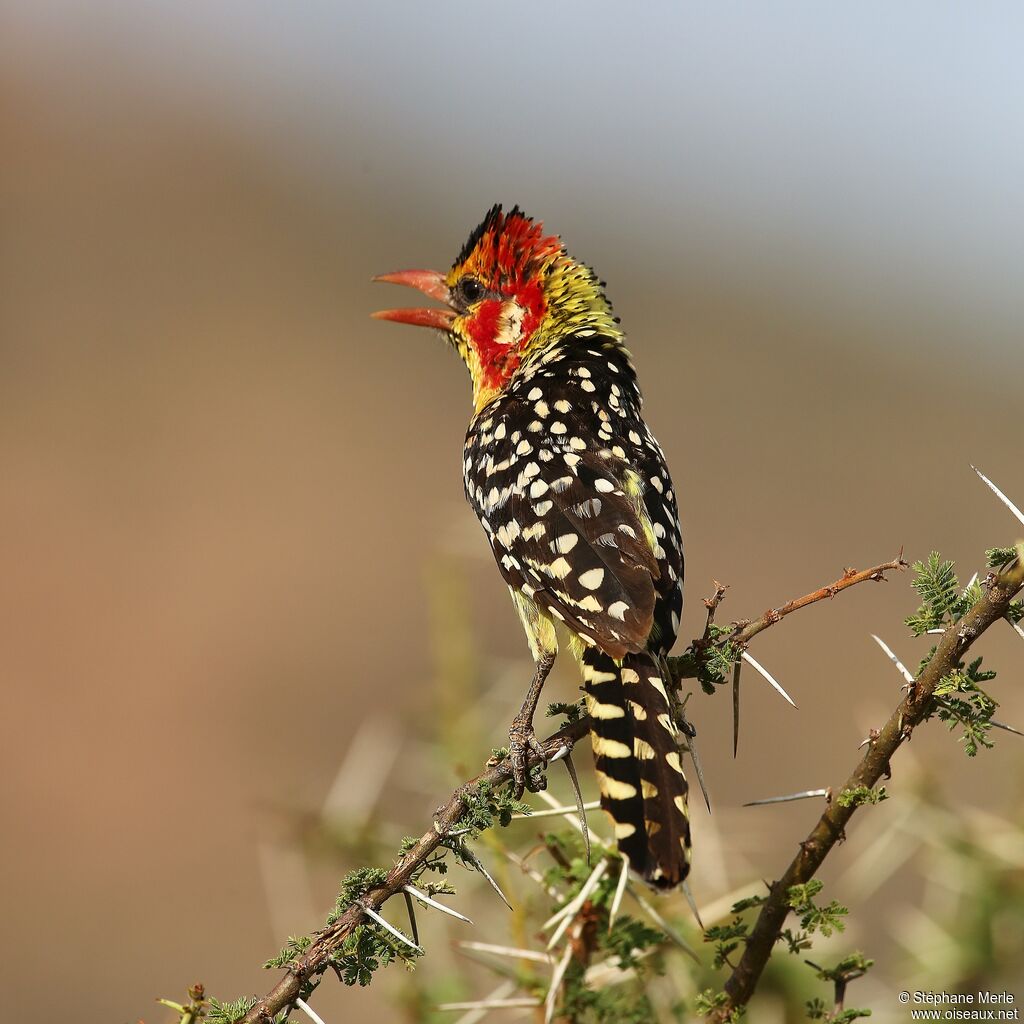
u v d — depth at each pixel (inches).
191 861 462.0
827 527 713.6
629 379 303.4
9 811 474.6
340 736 533.6
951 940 233.0
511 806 189.9
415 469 757.3
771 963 231.6
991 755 394.9
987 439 842.2
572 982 218.7
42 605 600.1
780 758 512.4
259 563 650.8
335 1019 362.0
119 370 829.2
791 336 1007.0
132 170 1077.8
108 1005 402.3
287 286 988.6
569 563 237.9
